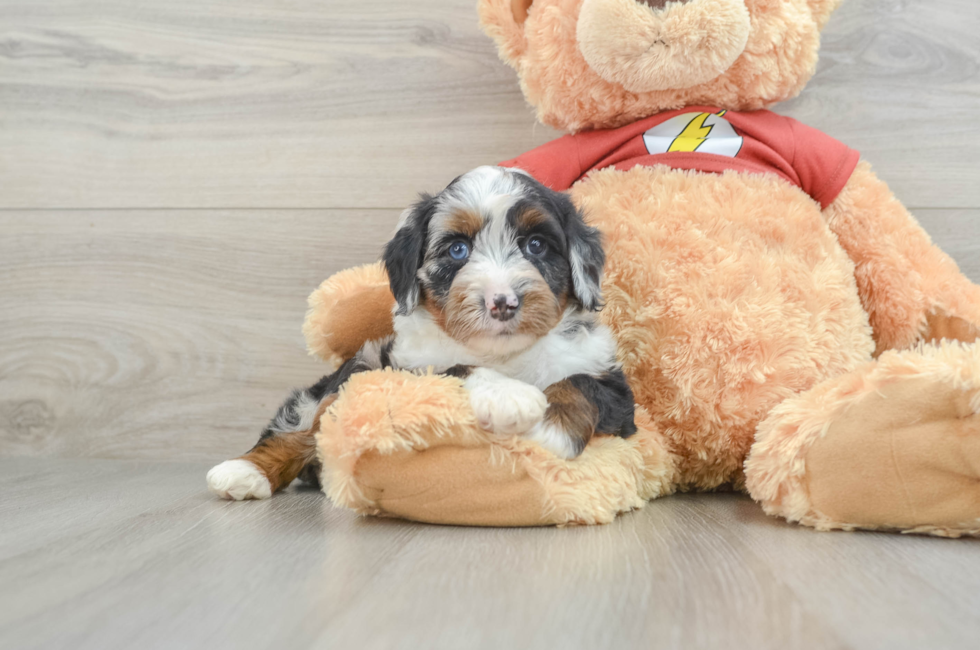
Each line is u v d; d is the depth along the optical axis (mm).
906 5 1007
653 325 872
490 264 797
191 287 1094
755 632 594
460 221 809
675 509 837
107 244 1101
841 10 1012
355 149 1072
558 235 820
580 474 776
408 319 841
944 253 946
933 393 729
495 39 958
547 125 1017
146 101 1091
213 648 589
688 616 612
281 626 609
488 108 1057
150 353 1099
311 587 658
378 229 1073
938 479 729
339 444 776
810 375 856
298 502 880
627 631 598
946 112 1011
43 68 1099
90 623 617
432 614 619
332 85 1071
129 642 597
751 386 854
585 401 789
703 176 896
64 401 1109
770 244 875
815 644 582
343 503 794
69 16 1094
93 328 1104
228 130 1084
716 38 853
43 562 708
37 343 1111
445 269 813
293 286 1084
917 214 1018
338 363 969
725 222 871
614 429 809
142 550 731
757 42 882
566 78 909
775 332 848
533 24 917
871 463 740
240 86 1080
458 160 1062
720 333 851
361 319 937
